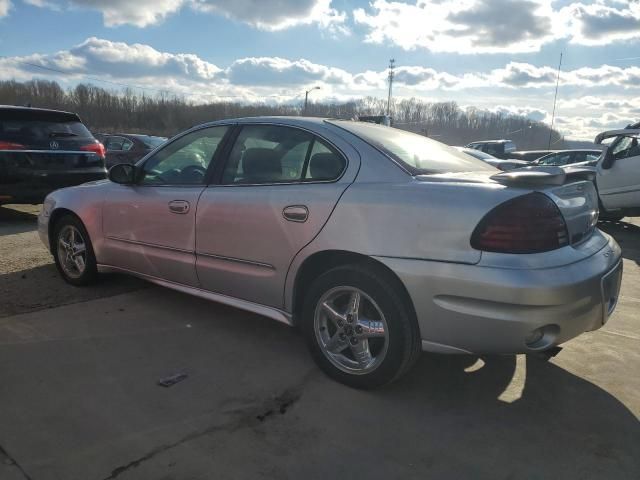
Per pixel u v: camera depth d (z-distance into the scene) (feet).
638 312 14.85
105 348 11.32
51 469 7.35
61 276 16.03
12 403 9.01
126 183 13.56
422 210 8.72
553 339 8.38
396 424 8.78
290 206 10.19
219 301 11.96
